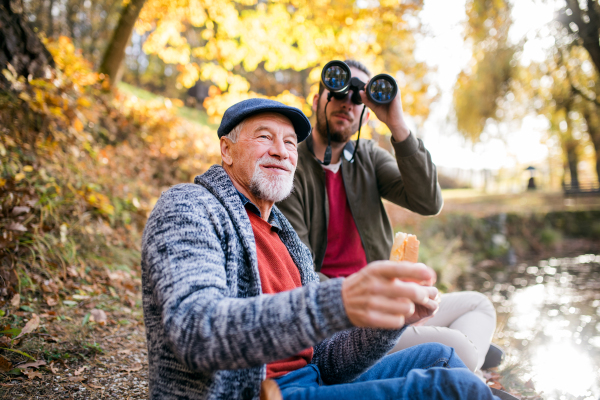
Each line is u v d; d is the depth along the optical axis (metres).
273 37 5.64
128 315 2.47
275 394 0.95
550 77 9.36
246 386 1.00
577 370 2.49
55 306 2.28
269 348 0.80
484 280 7.08
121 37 7.14
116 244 3.32
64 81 4.55
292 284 1.25
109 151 4.88
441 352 1.26
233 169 1.35
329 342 1.31
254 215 1.31
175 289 0.89
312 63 5.92
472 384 0.99
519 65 9.35
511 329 3.64
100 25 13.25
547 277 7.27
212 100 5.95
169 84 18.41
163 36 6.09
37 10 10.65
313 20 5.91
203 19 5.96
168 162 5.85
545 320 4.08
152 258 0.97
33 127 3.69
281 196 1.32
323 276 1.97
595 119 11.39
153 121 6.35
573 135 13.76
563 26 8.06
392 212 9.95
